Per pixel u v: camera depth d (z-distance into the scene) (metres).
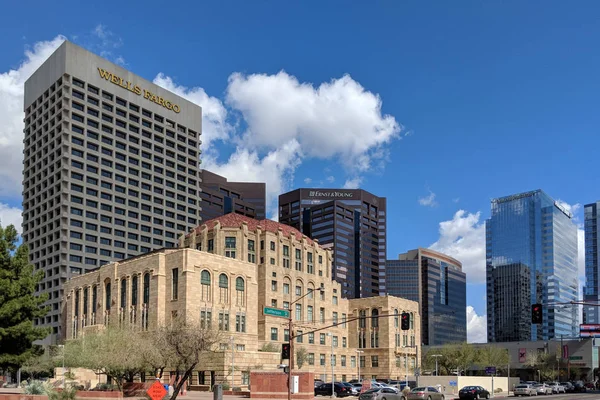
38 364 110.06
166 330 66.31
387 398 61.97
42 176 196.75
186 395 79.69
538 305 52.69
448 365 150.50
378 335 149.12
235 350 100.56
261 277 129.50
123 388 68.38
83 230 190.50
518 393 92.88
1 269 52.12
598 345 161.38
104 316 118.75
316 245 145.50
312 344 135.62
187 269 105.56
